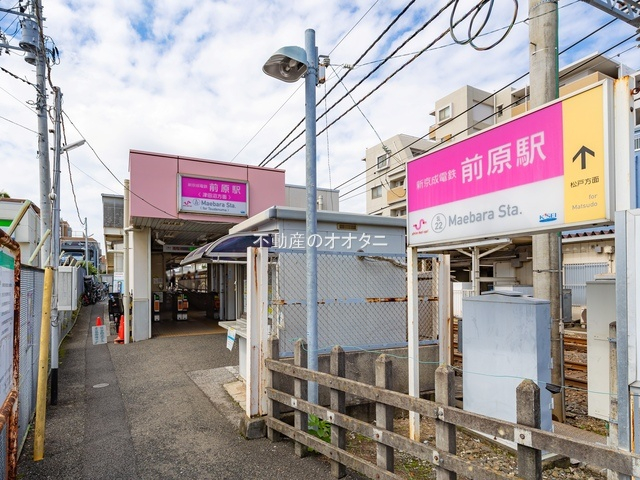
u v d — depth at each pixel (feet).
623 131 8.06
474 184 11.40
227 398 18.63
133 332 35.45
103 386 20.95
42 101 25.50
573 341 37.35
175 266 74.64
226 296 49.19
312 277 14.34
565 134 9.07
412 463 12.96
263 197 38.34
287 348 16.42
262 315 14.57
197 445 13.62
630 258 7.55
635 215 7.53
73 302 19.02
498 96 100.27
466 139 11.65
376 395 10.12
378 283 18.61
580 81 76.07
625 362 7.54
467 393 14.46
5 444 10.19
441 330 17.93
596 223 8.45
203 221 35.53
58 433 14.76
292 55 14.12
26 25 25.32
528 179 9.92
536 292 17.16
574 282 55.36
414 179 13.76
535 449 7.01
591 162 8.52
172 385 20.94
